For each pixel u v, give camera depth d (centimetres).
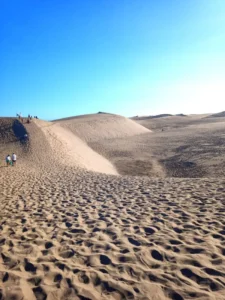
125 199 887
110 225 644
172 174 2369
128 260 465
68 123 6297
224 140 3806
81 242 555
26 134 3806
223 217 639
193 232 563
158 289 377
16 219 732
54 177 1476
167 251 486
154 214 703
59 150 3203
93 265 455
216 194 852
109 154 3862
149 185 1097
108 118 7569
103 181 1275
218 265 428
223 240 516
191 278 399
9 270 454
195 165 2548
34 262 476
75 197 963
